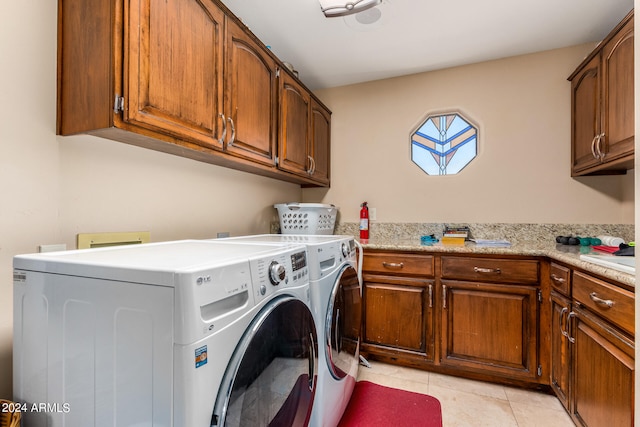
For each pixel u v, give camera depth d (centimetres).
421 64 244
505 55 231
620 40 162
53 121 109
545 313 175
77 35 106
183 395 63
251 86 169
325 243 136
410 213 261
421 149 265
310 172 243
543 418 154
